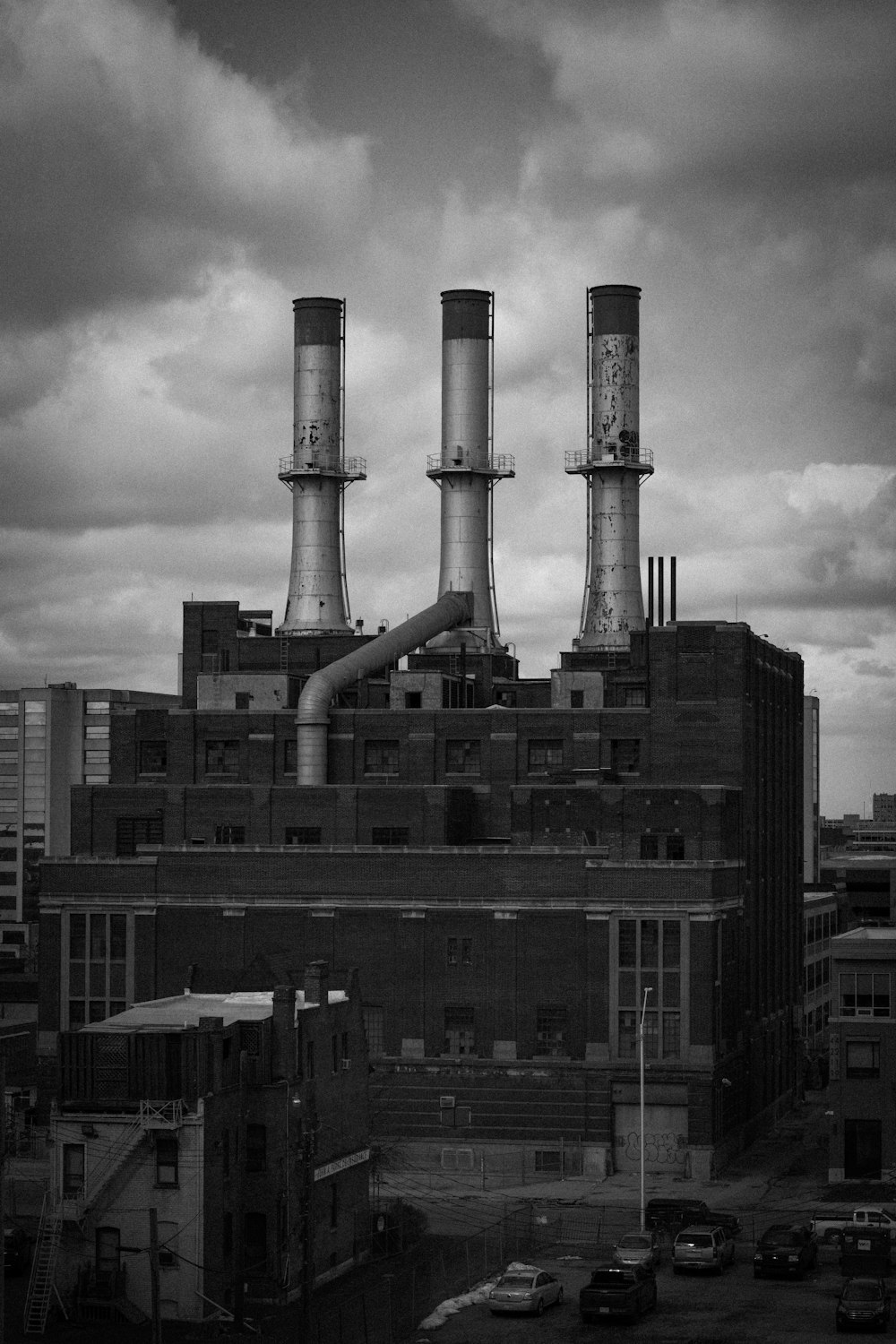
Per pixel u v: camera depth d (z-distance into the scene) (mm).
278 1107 97875
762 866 158500
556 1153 132625
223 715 160000
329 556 181875
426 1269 105062
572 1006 134000
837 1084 129125
